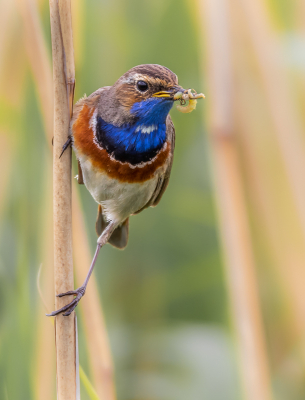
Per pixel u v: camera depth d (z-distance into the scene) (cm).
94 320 929
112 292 1235
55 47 761
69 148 775
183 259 1242
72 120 891
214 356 1138
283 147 995
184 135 1245
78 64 1073
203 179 1291
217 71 1001
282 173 1016
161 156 942
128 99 888
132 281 1251
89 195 1232
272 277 1209
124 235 1058
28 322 865
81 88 1134
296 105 1009
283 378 1145
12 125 1043
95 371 916
